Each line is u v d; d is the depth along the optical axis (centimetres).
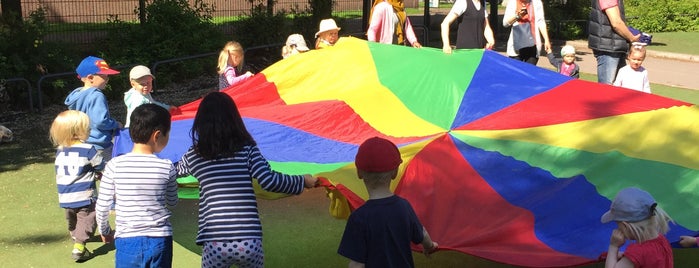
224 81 749
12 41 1073
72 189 510
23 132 907
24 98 1049
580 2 2123
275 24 1512
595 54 806
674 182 498
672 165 520
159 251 400
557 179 508
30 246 549
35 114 1010
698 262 509
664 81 1318
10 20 1120
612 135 566
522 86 672
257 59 1463
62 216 612
